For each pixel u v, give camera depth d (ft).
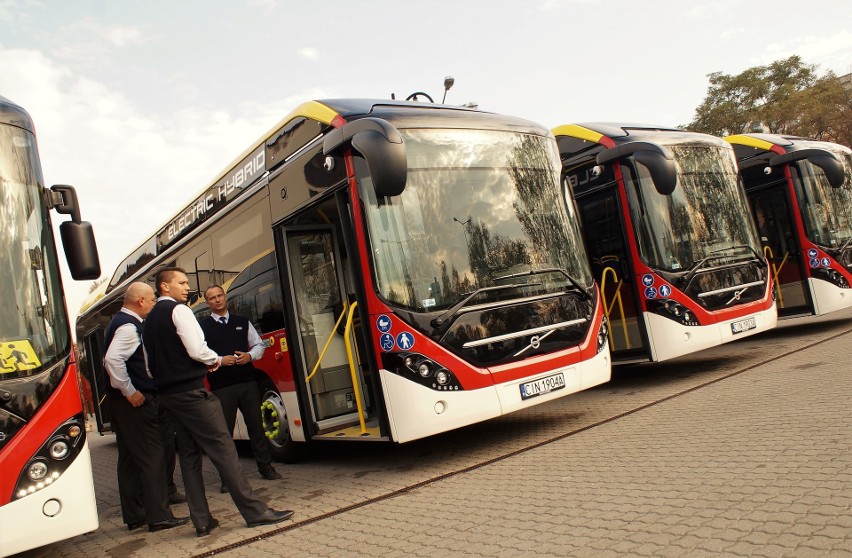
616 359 30.76
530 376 21.16
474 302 20.76
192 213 31.91
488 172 22.62
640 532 12.32
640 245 29.50
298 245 24.71
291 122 24.14
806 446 16.07
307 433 23.80
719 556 10.70
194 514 17.34
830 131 111.04
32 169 16.25
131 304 19.58
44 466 14.28
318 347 24.32
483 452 22.13
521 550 12.50
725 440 18.03
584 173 31.81
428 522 15.37
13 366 14.37
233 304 28.14
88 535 19.97
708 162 32.81
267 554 14.97
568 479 16.93
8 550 13.66
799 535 10.98
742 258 31.68
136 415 18.94
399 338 19.77
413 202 20.90
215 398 17.26
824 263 37.99
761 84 115.34
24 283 15.20
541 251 22.85
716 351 38.73
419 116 21.97
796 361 29.48
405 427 19.57
